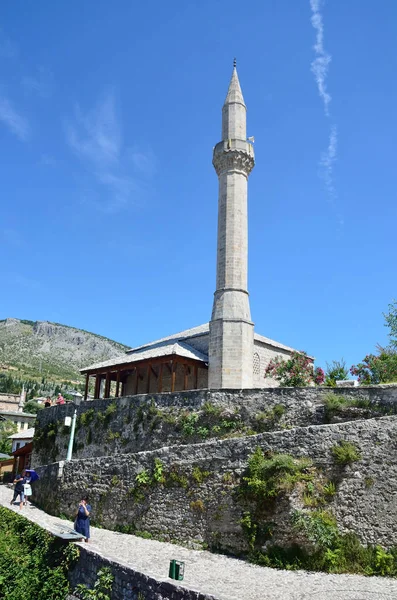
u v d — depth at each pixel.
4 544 17.31
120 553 15.51
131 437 26.66
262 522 15.05
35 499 25.92
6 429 78.19
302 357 30.30
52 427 34.00
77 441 30.34
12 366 185.12
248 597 11.10
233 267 34.12
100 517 20.39
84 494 21.72
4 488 34.31
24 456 39.09
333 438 15.41
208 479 17.25
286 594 11.28
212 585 12.05
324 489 14.65
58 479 23.56
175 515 17.61
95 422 29.41
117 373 37.50
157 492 18.56
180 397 25.30
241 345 32.12
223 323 32.56
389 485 14.04
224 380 31.52
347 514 14.16
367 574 12.70
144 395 27.09
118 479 20.39
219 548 15.84
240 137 37.12
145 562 14.36
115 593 12.69
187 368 36.53
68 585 14.47
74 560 15.07
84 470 22.33
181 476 18.05
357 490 14.35
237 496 16.06
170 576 11.70
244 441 16.97
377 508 13.89
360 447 14.92
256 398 22.73
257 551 14.62
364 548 13.47
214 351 32.62
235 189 35.69
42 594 14.00
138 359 35.28
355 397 19.91
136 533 18.48
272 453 16.22
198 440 23.41
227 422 22.92
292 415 21.31
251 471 15.94
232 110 37.84
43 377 166.00
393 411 18.61
